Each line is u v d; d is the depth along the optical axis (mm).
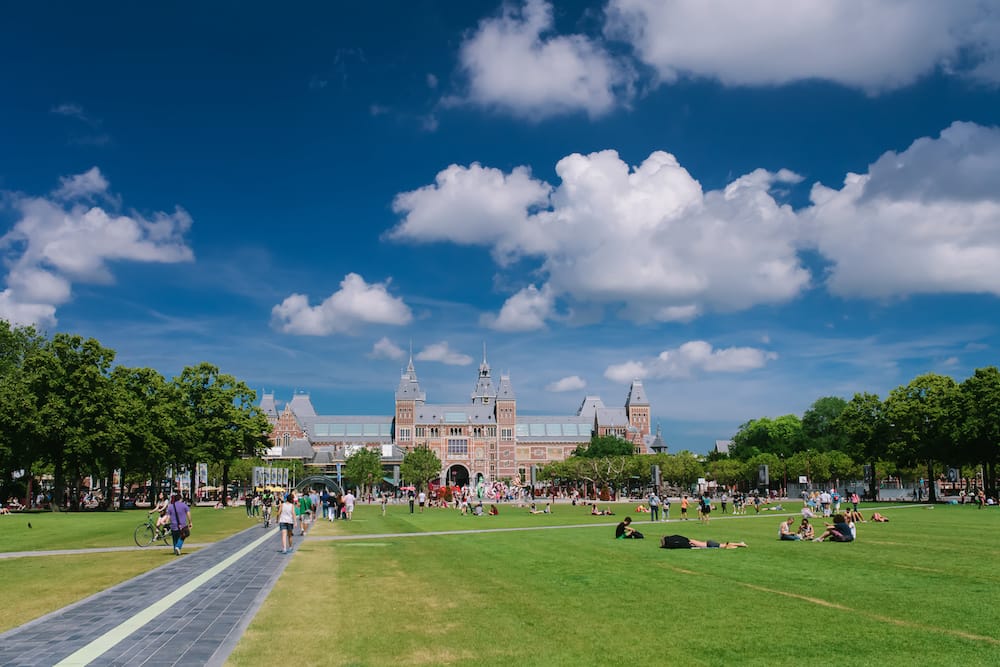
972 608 23625
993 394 105875
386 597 26750
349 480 186125
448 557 40219
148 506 119375
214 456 119688
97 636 20391
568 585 29234
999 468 152500
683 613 23234
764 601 25172
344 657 18125
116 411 95750
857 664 17156
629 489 189500
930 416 113000
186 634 20625
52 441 93500
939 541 46688
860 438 124750
